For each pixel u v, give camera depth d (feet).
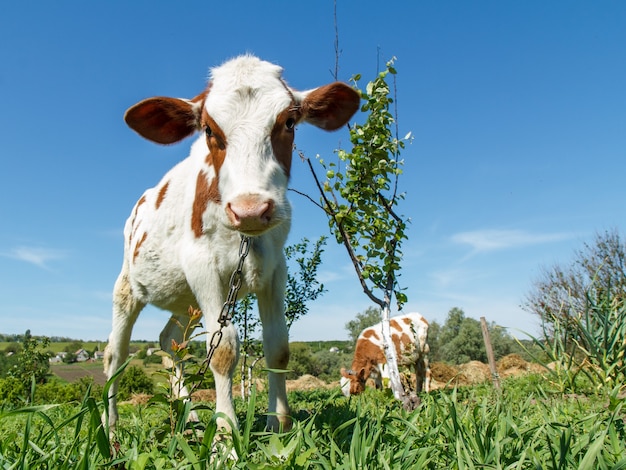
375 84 20.51
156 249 15.78
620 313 20.43
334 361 132.16
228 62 12.80
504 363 63.57
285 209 11.44
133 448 8.35
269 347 13.32
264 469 7.37
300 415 14.39
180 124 13.61
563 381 20.11
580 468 7.13
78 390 59.47
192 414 16.79
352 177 20.70
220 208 12.73
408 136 21.49
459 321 128.36
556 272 52.47
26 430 7.81
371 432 8.79
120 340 17.89
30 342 59.67
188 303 16.34
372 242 20.99
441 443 9.58
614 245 59.26
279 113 11.93
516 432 9.11
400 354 43.86
